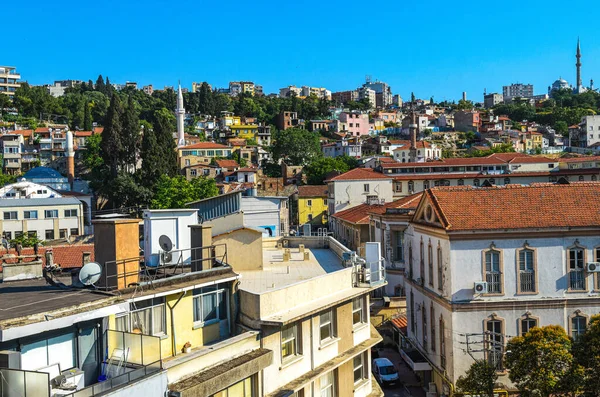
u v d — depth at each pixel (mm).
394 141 177750
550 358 26109
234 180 124438
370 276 24703
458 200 33562
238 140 175625
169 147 108375
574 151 182625
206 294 18750
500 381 30922
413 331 39906
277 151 153250
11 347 13531
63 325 14203
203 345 18438
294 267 26859
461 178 96438
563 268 31797
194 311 18328
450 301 31578
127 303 15867
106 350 15539
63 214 85938
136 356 15070
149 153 102938
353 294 22984
